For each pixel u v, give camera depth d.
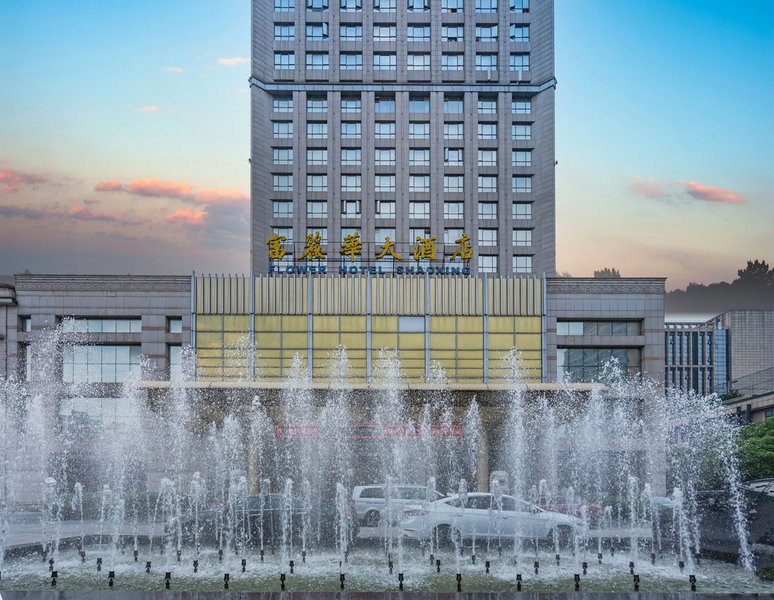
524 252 80.56
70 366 47.84
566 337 48.56
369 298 48.34
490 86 81.75
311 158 81.56
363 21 82.62
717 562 22.70
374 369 48.00
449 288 48.59
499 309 48.50
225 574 19.42
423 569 21.59
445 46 82.62
